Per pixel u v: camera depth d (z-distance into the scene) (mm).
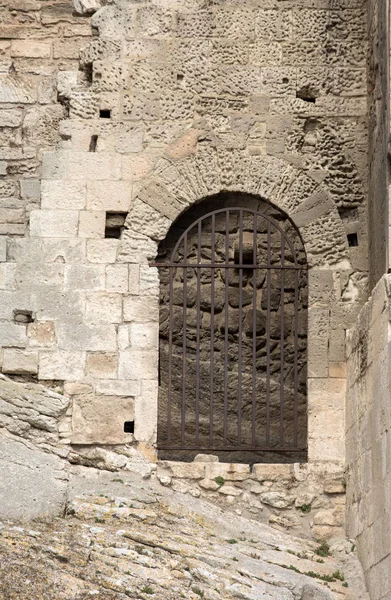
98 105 15500
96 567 12555
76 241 15156
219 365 17234
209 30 15688
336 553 14039
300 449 14891
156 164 15375
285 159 15445
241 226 15258
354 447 14156
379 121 14453
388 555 12172
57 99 16016
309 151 15516
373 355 13125
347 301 15164
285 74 15633
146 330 14977
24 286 15023
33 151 15969
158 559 12891
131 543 13086
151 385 14844
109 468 14609
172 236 17047
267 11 15750
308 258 15250
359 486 13750
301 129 15531
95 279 15070
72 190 15273
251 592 12523
